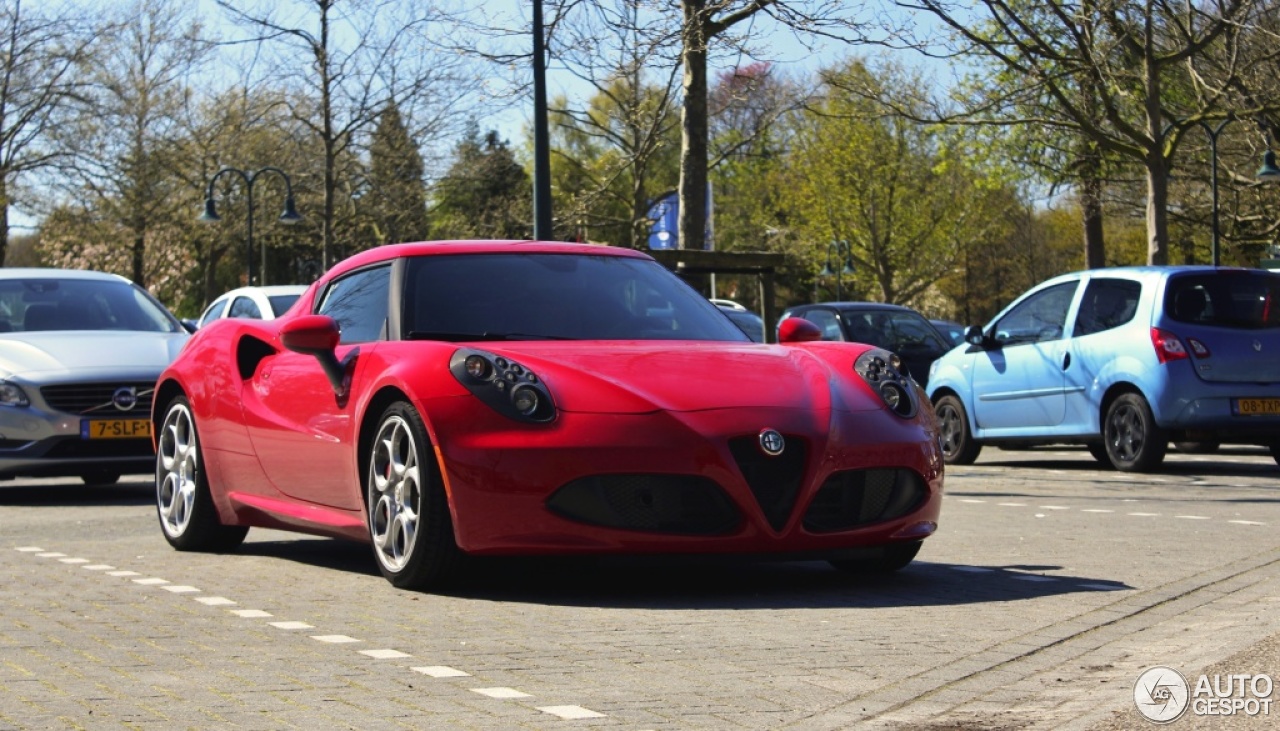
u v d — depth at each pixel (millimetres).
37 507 10047
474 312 6227
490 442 5422
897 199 57406
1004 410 13492
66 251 54500
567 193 38750
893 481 5758
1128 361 12234
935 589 5809
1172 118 23188
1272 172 28375
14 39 43625
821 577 6133
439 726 3607
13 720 3746
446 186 41500
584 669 4277
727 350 6066
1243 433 11969
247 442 6898
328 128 30547
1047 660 4367
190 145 48594
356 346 6285
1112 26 20391
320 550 7301
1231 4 21859
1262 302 12219
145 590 5918
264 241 49312
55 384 10359
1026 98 21281
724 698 3895
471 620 5117
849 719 3648
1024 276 65750
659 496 5352
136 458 10523
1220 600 5492
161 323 11805
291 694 3979
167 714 3779
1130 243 54031
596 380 5551
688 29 13883
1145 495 10078
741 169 33000
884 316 18406
